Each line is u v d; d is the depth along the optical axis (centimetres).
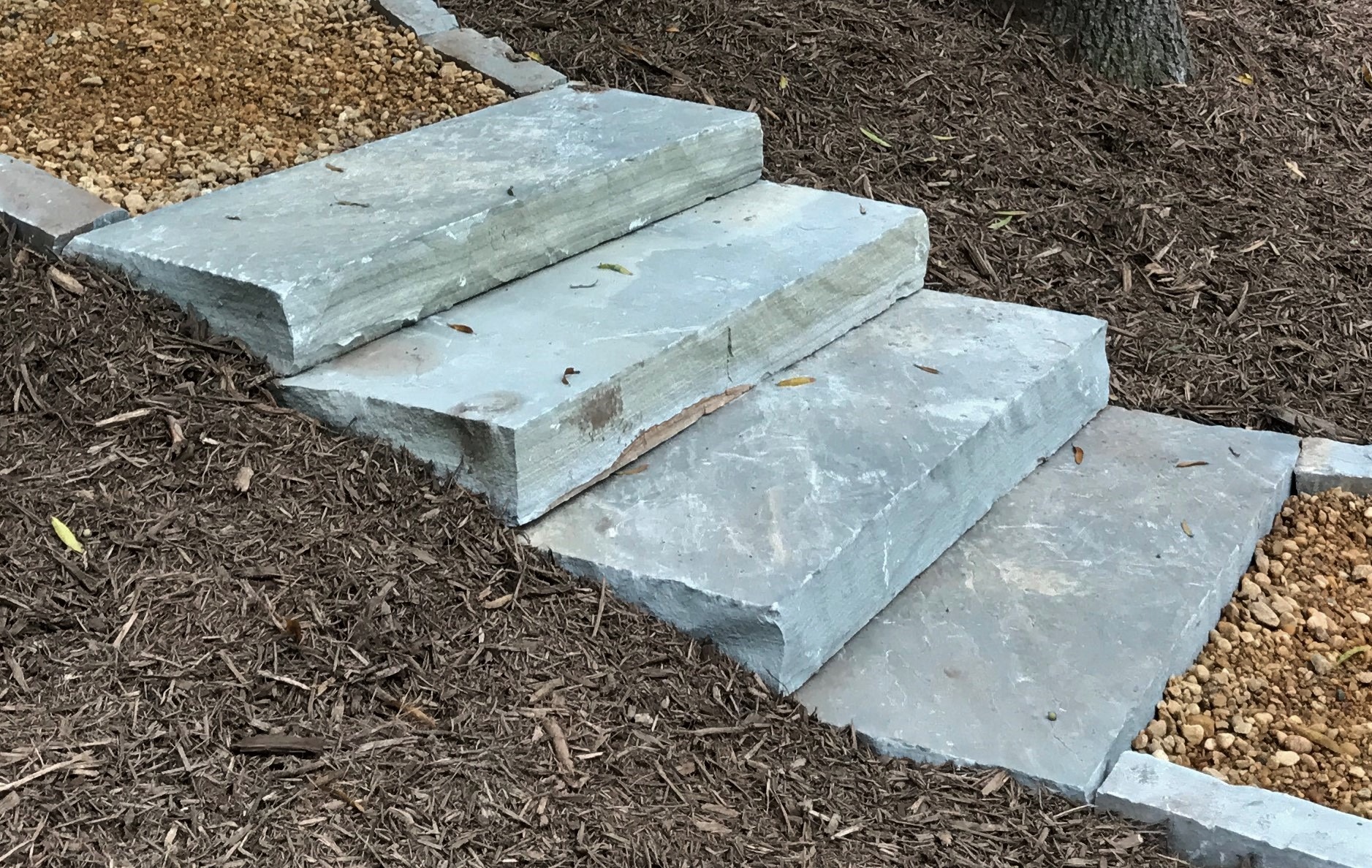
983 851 261
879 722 293
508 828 238
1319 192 590
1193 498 381
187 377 328
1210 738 312
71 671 248
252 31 508
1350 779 305
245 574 277
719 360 365
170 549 279
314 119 468
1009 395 376
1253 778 304
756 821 258
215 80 475
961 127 565
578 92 503
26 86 447
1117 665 311
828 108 555
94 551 275
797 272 390
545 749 259
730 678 293
